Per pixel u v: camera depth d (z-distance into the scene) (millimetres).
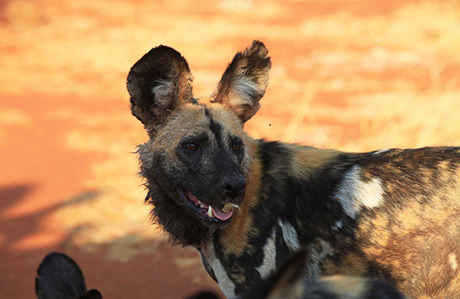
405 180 11609
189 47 39594
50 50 40844
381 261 11500
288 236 11547
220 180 11133
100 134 28219
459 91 28047
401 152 12102
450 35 37406
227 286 11812
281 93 31078
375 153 12242
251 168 11641
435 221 11344
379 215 11477
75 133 28422
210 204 11352
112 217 21109
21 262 18844
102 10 50938
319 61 36000
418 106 26719
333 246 11570
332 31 41938
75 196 22625
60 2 53281
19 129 29109
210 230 11656
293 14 47312
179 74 11859
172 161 11664
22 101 32688
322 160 11930
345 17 44750
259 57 12227
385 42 38344
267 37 41531
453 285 11398
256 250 11492
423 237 11375
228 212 11375
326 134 25297
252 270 11531
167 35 42812
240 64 12172
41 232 20438
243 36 42031
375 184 11617
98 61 38531
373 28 41062
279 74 34000
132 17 48312
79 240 19859
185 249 19172
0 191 23281
